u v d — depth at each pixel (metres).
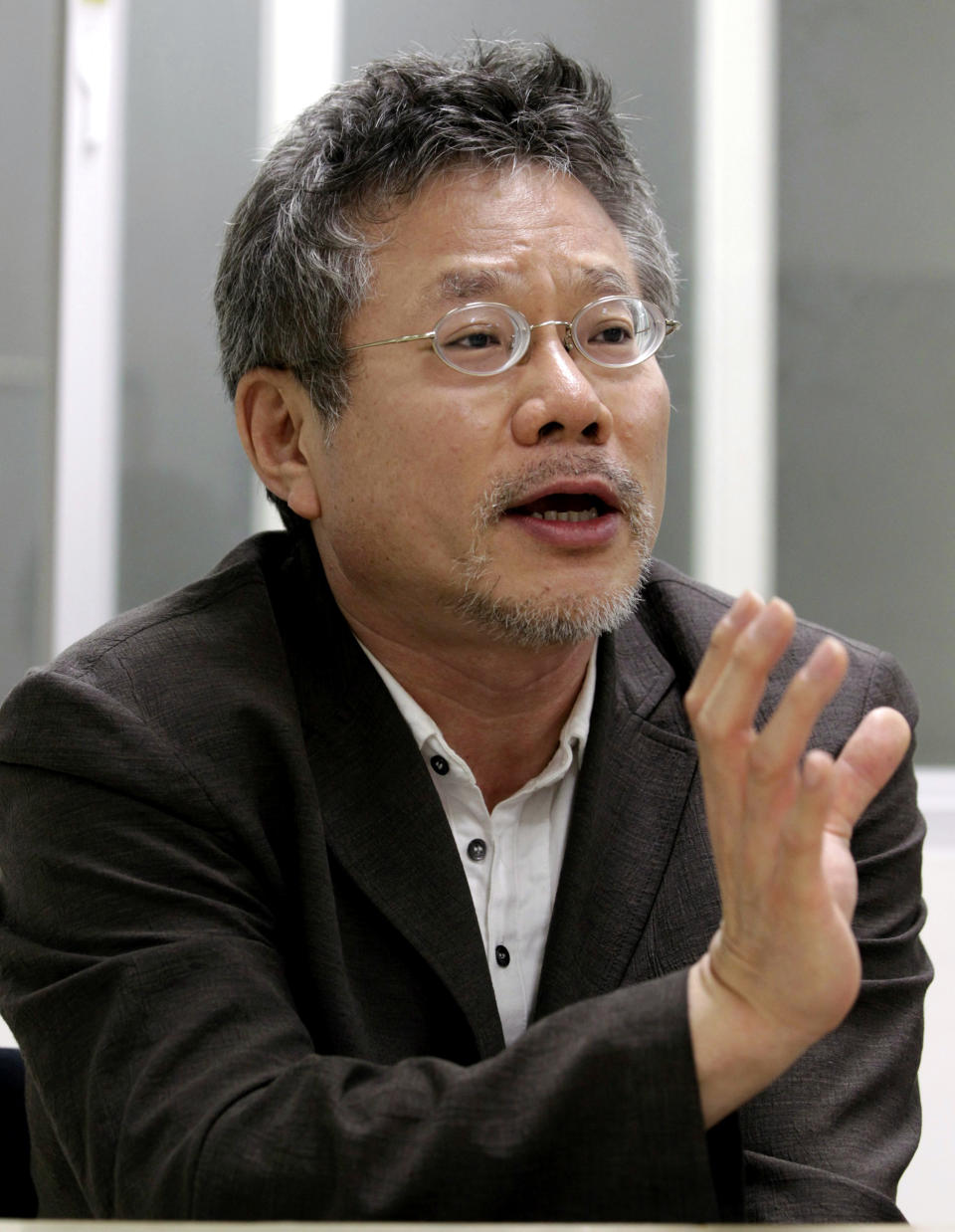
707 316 2.82
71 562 2.71
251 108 2.73
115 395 2.72
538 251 1.35
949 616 2.85
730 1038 0.92
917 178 2.84
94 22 2.70
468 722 1.46
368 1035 1.29
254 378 1.53
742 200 2.82
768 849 0.90
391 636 1.44
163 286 2.73
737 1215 0.98
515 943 1.43
